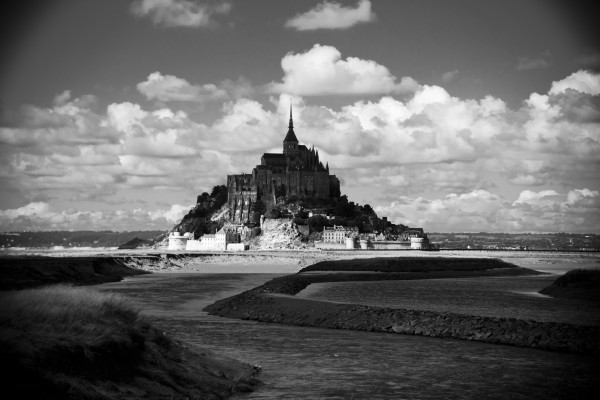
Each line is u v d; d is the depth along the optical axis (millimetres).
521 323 90375
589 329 84562
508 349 83188
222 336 94688
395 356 78438
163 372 55844
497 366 72500
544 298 150500
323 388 61844
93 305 59062
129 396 48625
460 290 180875
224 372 63781
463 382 64875
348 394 59656
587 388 62625
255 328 103500
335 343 88125
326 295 161500
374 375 67875
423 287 193625
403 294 165250
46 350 45969
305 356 78500
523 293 168500
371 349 83375
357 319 104875
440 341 89875
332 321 106000
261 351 82000
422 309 123125
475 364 73625
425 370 70312
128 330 57531
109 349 51938
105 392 47125
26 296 56781
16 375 42031
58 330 50625
